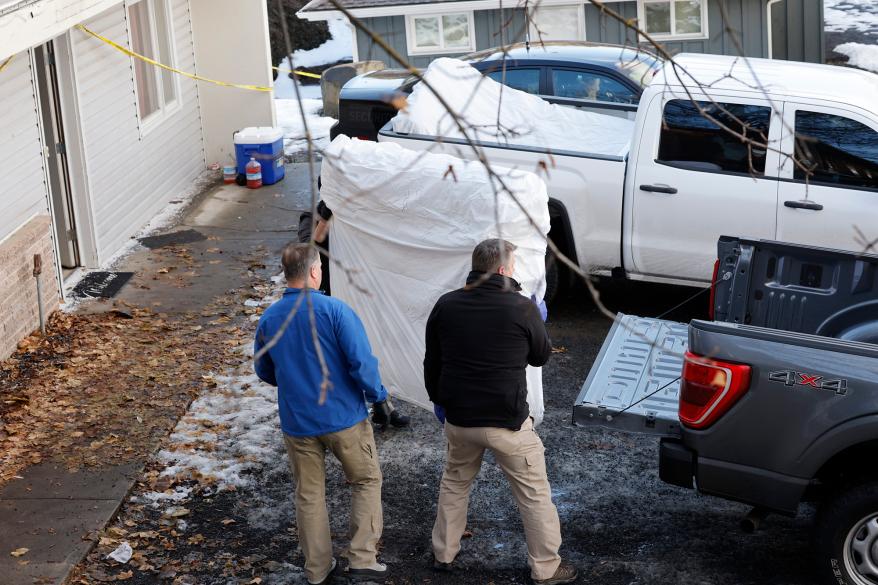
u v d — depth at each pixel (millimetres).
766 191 7922
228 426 7141
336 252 6832
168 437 6957
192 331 8695
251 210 11930
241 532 5922
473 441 5109
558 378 7859
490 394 5020
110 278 9906
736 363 4922
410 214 6309
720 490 5105
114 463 6605
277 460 6699
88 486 6320
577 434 7012
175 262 10328
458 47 16266
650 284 9727
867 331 5922
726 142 8047
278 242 10859
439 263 6316
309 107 17375
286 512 6125
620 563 5488
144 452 6746
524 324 5000
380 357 6824
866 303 6051
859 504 4871
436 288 6375
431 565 5551
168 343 8445
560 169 8438
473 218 6016
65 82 9633
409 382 6758
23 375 7867
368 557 5355
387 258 6555
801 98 7828
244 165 12742
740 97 7965
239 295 9469
